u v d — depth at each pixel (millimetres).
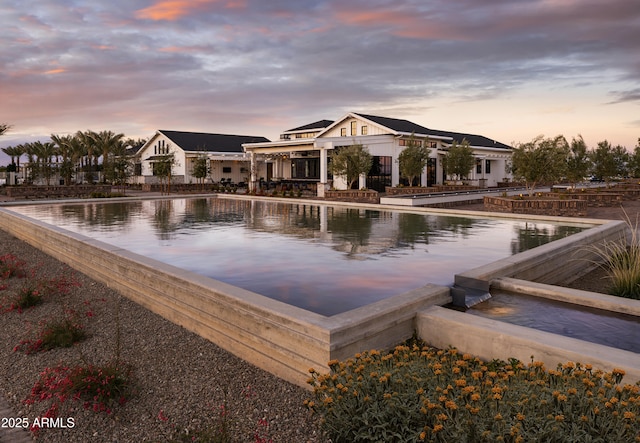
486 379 3223
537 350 4125
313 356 4270
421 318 5047
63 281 8320
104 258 8273
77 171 45969
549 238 11359
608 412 2699
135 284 7246
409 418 2924
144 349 5414
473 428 2662
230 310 5223
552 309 5836
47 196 29375
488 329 4500
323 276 7414
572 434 2615
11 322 6535
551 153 20641
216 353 5262
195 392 4391
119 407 4188
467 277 6551
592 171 31516
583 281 8711
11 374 4973
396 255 9180
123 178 39656
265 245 10414
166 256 9094
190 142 42375
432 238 11430
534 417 2746
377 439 2939
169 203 23578
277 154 38062
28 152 58156
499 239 11250
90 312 6621
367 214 17609
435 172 36719
